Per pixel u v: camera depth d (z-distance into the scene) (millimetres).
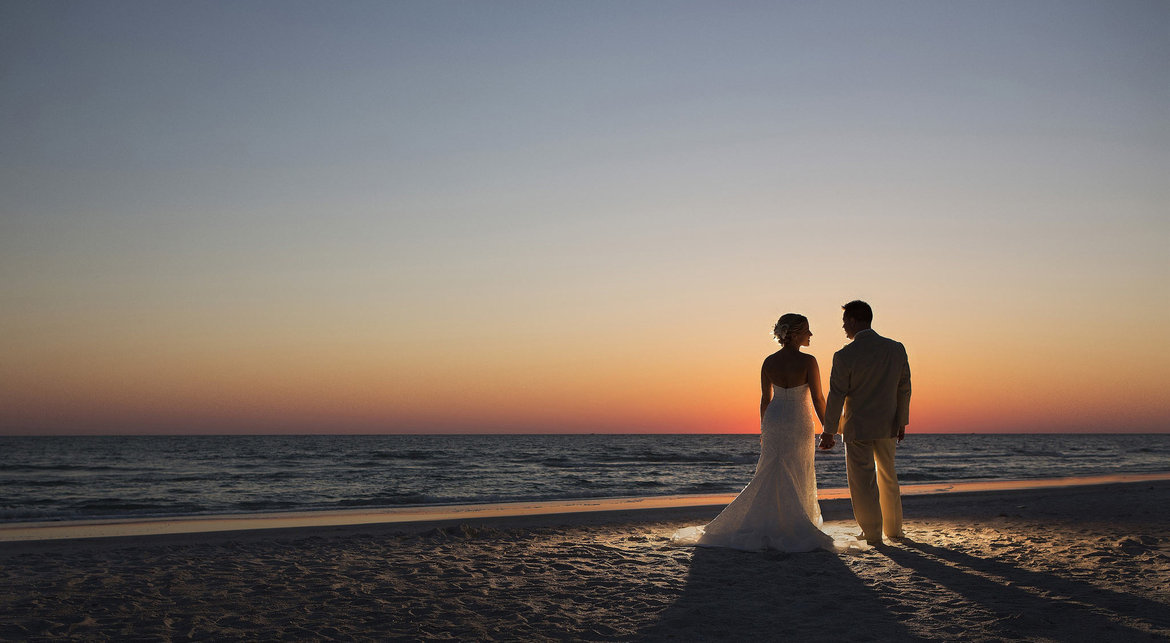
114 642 3658
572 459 54812
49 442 115562
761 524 6586
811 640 3668
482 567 5773
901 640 3621
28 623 4020
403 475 35312
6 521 10930
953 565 5566
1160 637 3527
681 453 68000
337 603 4539
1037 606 4207
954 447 92250
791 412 6641
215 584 5117
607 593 4809
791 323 6637
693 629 3910
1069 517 9148
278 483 30219
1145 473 30156
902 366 6578
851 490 6652
